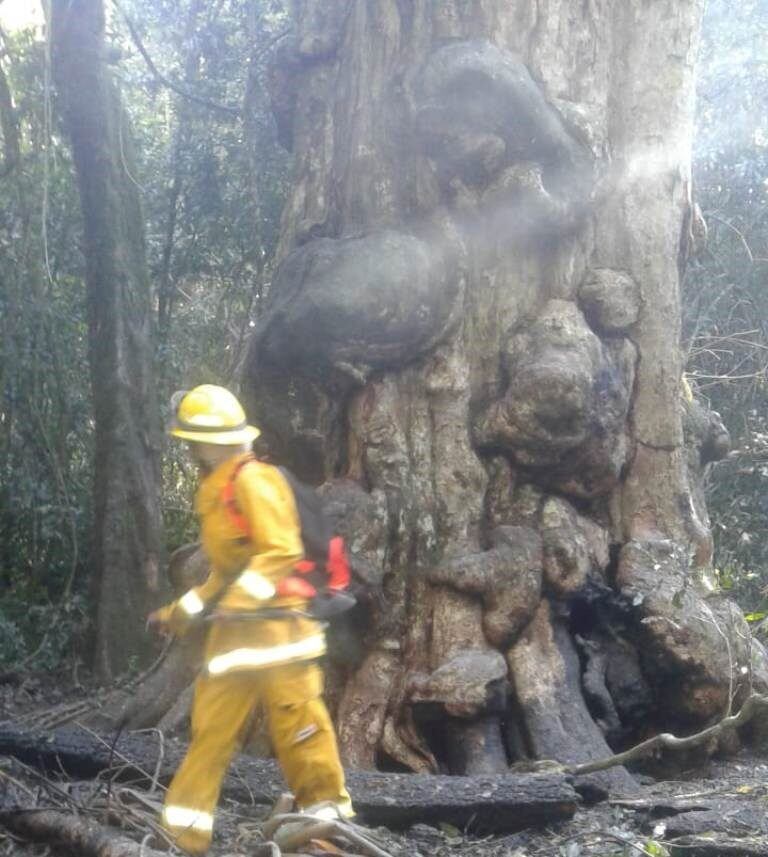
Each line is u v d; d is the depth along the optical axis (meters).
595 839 5.30
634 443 7.26
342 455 7.05
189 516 11.79
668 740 5.79
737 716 5.71
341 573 4.64
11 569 10.37
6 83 9.70
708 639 6.74
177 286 12.07
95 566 8.85
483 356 7.07
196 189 11.88
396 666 6.61
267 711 4.51
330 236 7.48
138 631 8.69
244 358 7.12
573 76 7.36
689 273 11.47
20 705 7.97
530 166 7.02
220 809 5.41
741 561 10.50
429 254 6.91
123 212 9.30
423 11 7.28
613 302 7.18
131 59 12.62
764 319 11.55
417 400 6.96
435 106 6.97
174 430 4.53
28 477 9.66
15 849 4.99
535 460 6.84
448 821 5.39
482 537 6.86
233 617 4.41
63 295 10.43
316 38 7.68
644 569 6.92
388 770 6.50
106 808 5.11
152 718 6.73
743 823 5.41
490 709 6.33
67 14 9.20
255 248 11.66
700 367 11.63
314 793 4.51
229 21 12.12
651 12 7.48
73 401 10.26
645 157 7.39
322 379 6.93
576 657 6.78
